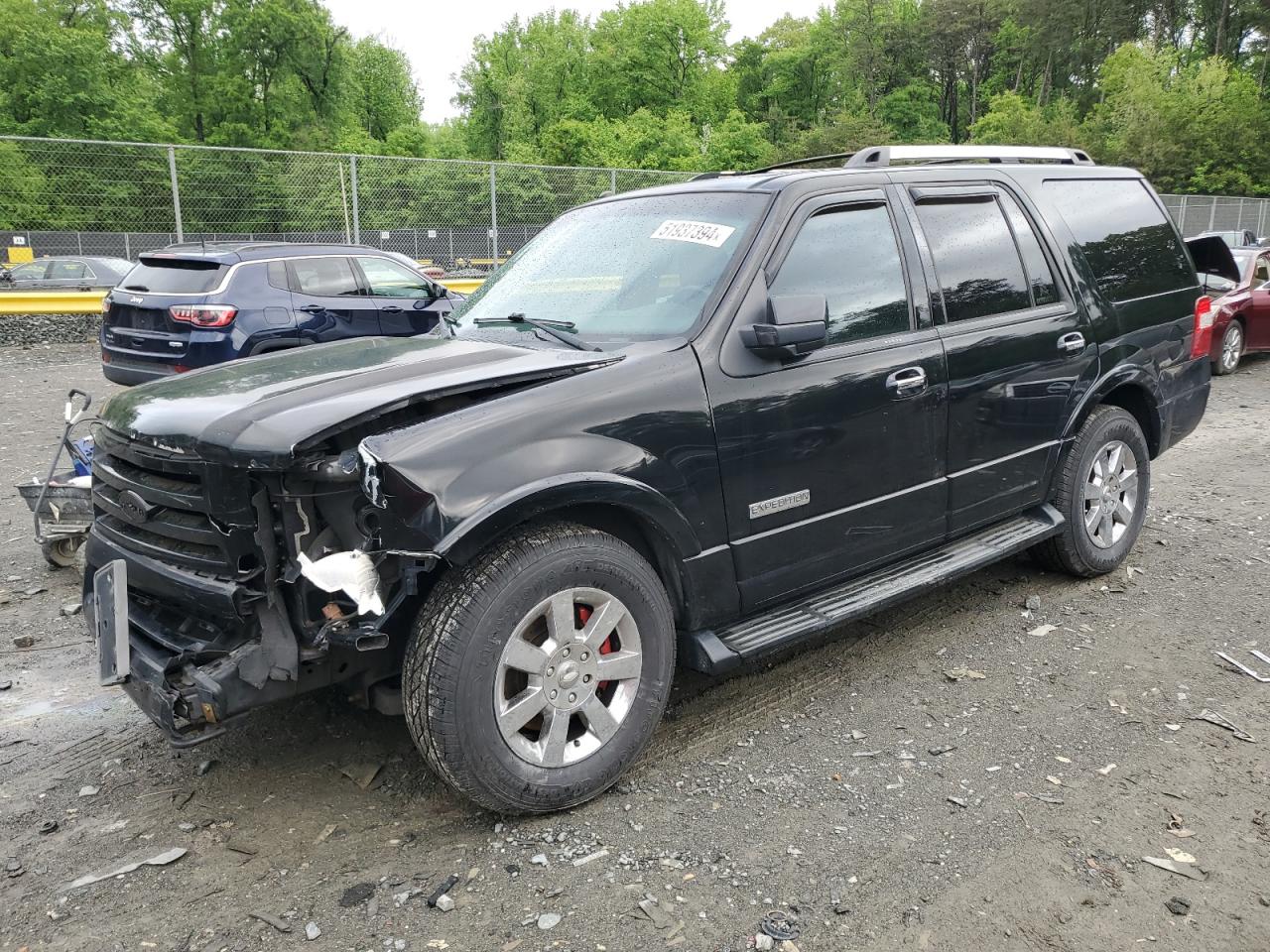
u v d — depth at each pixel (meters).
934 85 93.25
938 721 3.66
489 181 17.36
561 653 2.95
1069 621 4.61
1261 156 46.03
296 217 16.02
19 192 14.42
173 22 55.22
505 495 2.75
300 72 58.09
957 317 4.15
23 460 7.89
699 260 3.59
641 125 58.53
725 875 2.75
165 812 3.12
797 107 88.06
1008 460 4.41
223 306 9.08
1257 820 3.00
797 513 3.57
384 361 3.30
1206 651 4.27
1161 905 2.61
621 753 3.12
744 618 3.61
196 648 2.79
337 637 2.76
